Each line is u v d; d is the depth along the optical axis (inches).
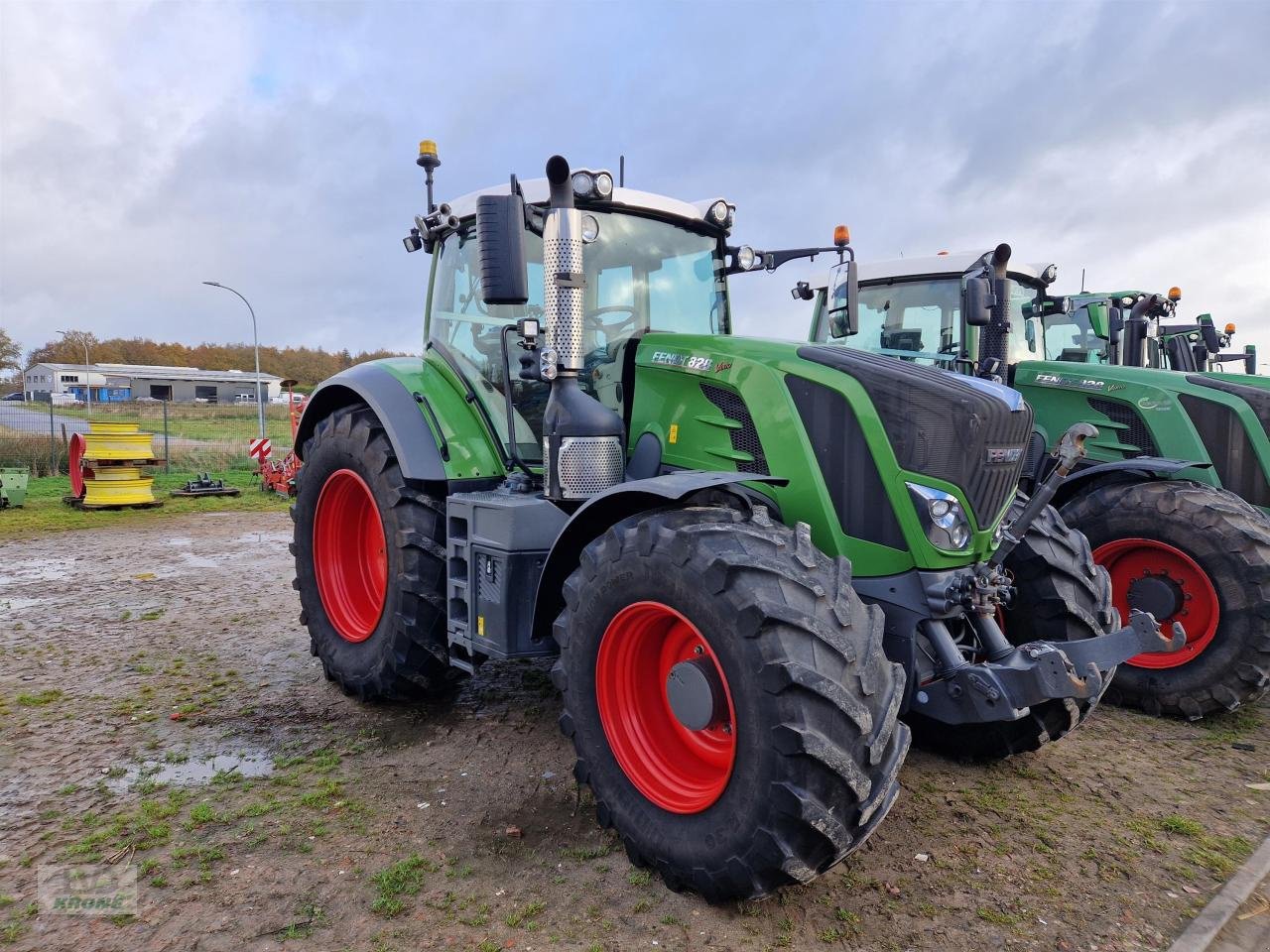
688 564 93.3
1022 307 234.2
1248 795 124.3
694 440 125.6
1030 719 125.0
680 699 96.4
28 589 249.8
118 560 298.2
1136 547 166.1
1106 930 90.4
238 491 505.0
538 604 116.7
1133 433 199.9
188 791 119.6
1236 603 151.3
